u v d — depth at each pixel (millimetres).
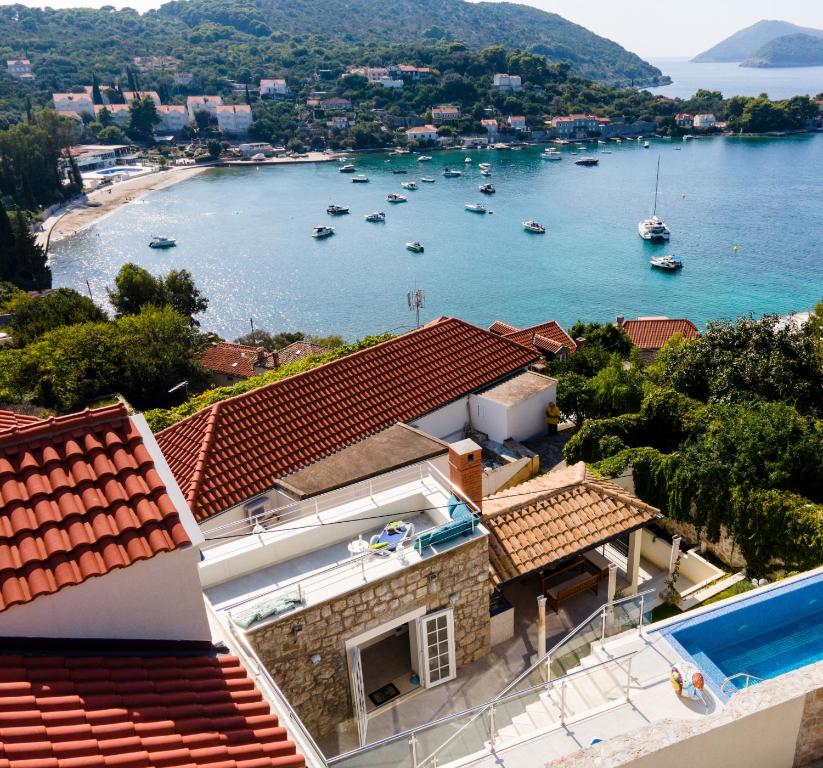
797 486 22781
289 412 26031
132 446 11938
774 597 13125
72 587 10344
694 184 190375
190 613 11594
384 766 13188
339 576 15672
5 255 113500
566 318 105375
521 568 18469
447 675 17375
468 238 146250
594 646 13656
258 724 10500
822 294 108875
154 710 9977
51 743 8867
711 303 107875
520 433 30953
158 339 65375
